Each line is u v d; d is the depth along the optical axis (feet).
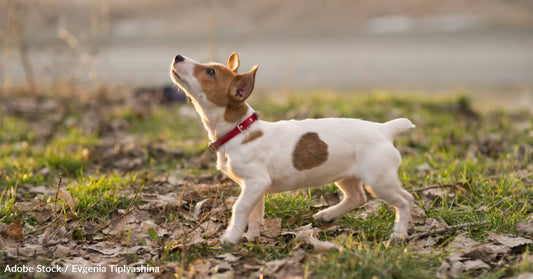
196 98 12.34
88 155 20.47
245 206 12.11
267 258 11.91
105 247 12.74
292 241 12.59
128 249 12.58
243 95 12.03
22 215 14.21
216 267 11.17
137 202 15.16
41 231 13.30
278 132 12.50
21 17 32.32
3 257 11.71
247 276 11.00
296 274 10.85
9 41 32.60
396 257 11.10
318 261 11.21
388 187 12.44
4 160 19.77
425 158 19.80
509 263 11.43
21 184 17.30
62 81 32.58
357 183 13.93
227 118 12.32
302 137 12.51
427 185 16.58
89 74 33.32
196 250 12.28
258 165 12.12
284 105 29.60
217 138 12.56
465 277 10.80
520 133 24.34
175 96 32.04
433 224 13.53
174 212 14.73
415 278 10.55
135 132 25.79
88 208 14.16
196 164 19.98
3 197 15.99
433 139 22.66
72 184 17.48
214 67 12.25
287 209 14.62
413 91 39.52
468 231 13.24
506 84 44.93
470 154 20.54
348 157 12.55
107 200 15.05
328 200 15.84
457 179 16.90
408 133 24.06
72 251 12.39
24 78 35.81
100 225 13.85
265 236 13.25
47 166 19.31
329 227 13.80
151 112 28.71
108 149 21.76
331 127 12.70
